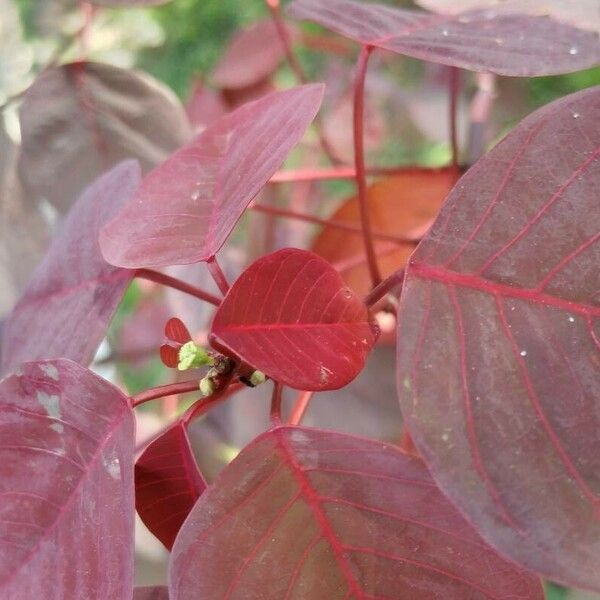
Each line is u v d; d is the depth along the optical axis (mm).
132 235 241
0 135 416
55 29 499
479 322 202
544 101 532
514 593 200
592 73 556
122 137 376
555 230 205
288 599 202
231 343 199
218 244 222
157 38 609
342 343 209
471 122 430
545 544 181
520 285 204
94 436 221
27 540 214
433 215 401
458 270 206
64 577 210
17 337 292
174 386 230
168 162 258
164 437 219
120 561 204
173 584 200
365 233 298
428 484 208
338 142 542
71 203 385
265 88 485
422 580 203
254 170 229
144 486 229
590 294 202
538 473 188
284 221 497
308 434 214
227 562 203
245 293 199
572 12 246
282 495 209
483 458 189
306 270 202
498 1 275
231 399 428
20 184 411
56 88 366
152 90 373
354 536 206
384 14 274
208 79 500
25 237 411
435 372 196
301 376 201
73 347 263
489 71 231
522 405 194
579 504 184
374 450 212
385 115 568
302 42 503
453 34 253
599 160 205
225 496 207
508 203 208
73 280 282
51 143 375
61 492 218
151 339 520
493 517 184
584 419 193
